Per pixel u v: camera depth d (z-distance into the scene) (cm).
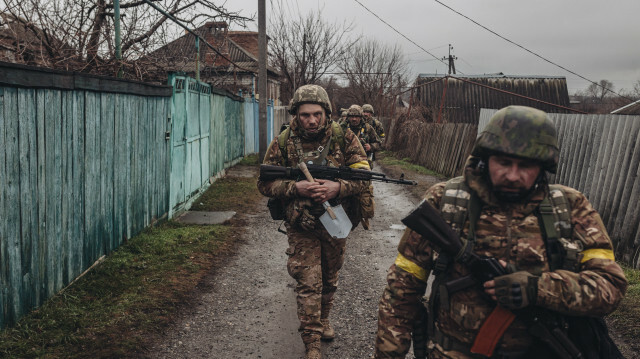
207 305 397
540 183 148
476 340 148
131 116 530
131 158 533
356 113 700
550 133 140
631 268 490
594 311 135
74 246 402
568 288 133
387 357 165
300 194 277
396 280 164
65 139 382
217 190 934
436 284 157
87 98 420
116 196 493
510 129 140
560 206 146
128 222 528
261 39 1323
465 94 2292
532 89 2381
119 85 484
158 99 622
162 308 377
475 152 150
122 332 332
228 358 315
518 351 147
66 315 342
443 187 160
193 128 812
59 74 363
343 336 347
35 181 339
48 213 358
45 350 297
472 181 152
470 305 149
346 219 289
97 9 761
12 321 314
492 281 139
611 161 557
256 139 1816
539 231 145
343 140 298
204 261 500
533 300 134
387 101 2775
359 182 290
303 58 2892
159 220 634
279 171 288
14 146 311
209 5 979
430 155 1397
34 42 651
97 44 689
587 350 144
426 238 151
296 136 296
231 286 442
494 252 146
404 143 1744
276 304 405
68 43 688
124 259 468
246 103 1587
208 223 675
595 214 147
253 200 852
